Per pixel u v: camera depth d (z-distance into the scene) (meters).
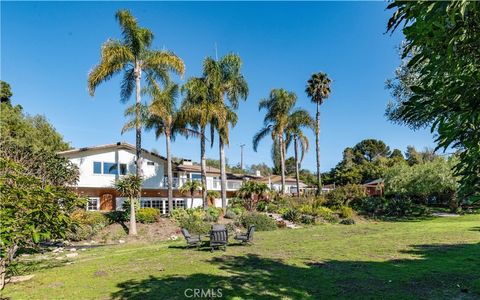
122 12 25.08
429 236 17.06
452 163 32.19
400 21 2.75
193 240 15.29
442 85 2.71
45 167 17.17
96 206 30.89
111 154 31.97
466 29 2.52
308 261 11.41
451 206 33.81
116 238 20.09
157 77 27.41
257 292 7.69
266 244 15.85
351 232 20.45
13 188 7.08
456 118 2.68
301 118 42.81
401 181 36.47
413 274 9.13
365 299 7.04
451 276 8.81
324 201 35.44
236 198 34.28
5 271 8.49
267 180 55.97
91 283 8.84
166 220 24.42
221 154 31.14
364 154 88.62
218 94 31.16
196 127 32.56
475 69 2.74
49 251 15.51
